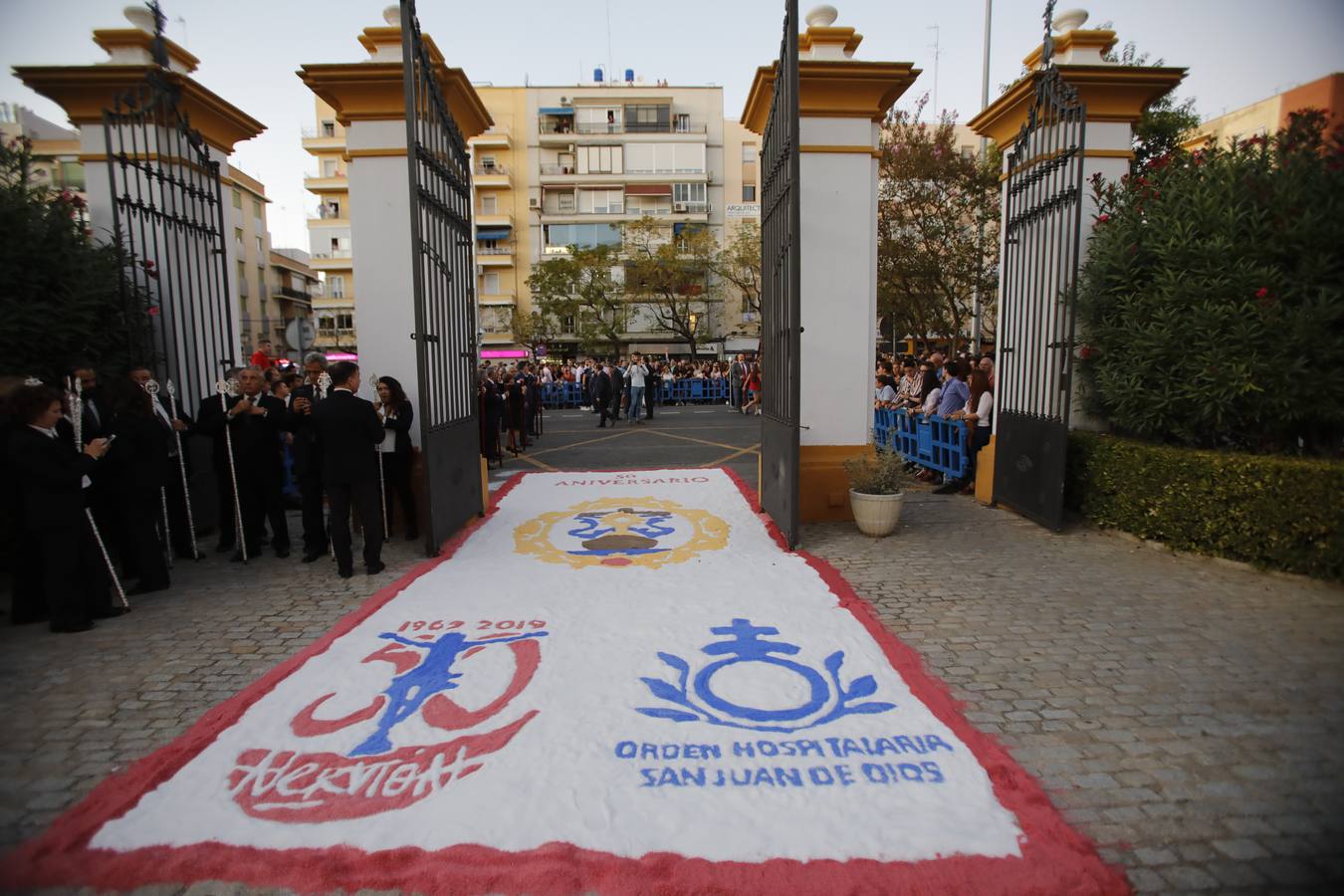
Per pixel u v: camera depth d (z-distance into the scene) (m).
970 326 25.20
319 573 6.29
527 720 3.57
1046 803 2.86
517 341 44.47
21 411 4.81
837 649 4.33
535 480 10.70
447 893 2.48
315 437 6.64
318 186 47.31
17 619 5.15
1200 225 6.27
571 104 46.88
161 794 3.02
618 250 40.12
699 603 5.16
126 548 5.97
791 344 6.47
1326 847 2.66
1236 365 5.79
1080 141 6.54
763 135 8.43
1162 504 6.42
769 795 2.95
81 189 12.69
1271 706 3.69
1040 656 4.32
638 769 3.15
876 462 7.16
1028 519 7.75
